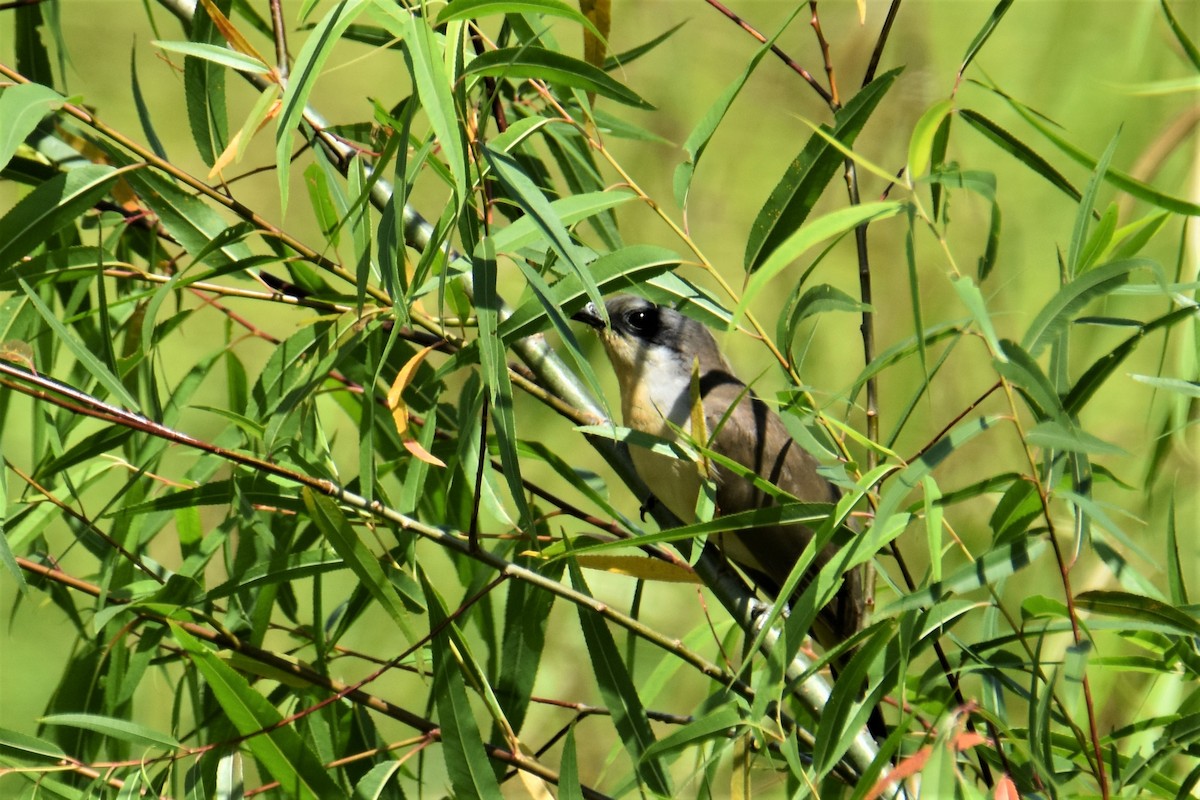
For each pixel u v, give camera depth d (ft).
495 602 28.30
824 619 28.73
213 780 19.75
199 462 24.68
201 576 23.89
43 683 39.34
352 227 19.93
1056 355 18.85
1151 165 33.83
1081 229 18.44
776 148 45.62
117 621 23.04
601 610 19.99
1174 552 20.20
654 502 27.35
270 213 48.65
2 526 21.17
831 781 20.59
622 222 44.68
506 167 18.10
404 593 21.09
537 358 24.80
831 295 19.90
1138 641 20.92
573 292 19.76
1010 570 16.74
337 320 22.67
